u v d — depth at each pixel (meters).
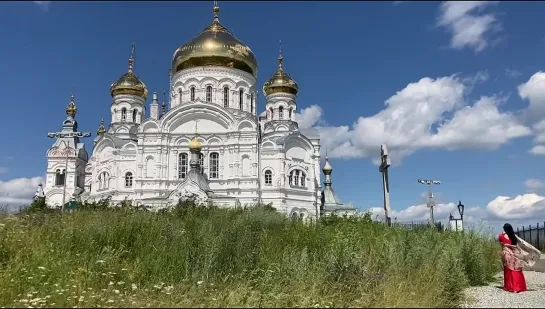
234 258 14.52
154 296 11.67
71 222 17.84
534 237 44.06
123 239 16.14
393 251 15.56
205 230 17.08
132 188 67.06
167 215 21.77
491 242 23.17
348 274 13.09
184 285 12.46
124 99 79.00
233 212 25.59
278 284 12.44
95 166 72.31
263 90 81.44
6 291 11.88
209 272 13.73
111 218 18.27
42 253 14.21
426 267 13.91
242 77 76.69
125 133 77.25
